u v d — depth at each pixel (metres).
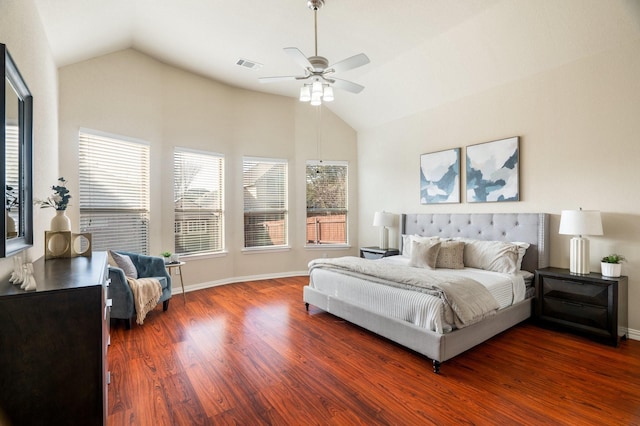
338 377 2.31
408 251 4.59
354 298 3.19
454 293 2.49
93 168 3.69
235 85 5.19
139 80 4.14
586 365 2.46
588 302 2.93
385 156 5.50
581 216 2.93
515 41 3.35
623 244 2.99
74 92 3.53
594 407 1.93
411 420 1.82
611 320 2.79
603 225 3.10
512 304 3.14
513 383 2.21
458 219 4.27
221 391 2.13
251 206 5.43
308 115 5.82
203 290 4.77
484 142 4.04
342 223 6.06
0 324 1.23
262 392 2.12
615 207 3.03
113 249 3.87
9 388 1.25
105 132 3.78
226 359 2.59
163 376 2.32
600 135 3.11
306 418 1.85
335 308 3.39
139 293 3.28
